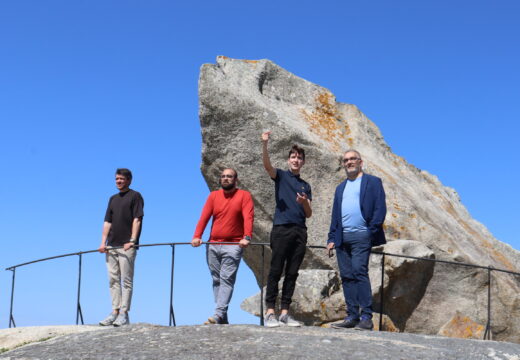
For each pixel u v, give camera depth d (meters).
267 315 6.37
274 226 6.56
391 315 9.28
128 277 7.39
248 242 6.55
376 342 5.75
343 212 6.84
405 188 10.75
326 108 11.50
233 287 6.64
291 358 5.11
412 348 5.57
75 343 5.92
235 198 6.73
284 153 9.96
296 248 6.53
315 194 9.85
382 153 11.52
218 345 5.51
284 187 6.61
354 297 6.75
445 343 5.98
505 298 9.31
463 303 9.30
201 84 10.17
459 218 11.34
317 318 8.98
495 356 5.54
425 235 9.73
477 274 9.41
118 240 7.51
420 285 9.33
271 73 11.27
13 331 7.61
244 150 10.01
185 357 5.20
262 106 10.16
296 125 10.32
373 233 6.69
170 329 6.18
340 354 5.23
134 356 5.29
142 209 7.59
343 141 10.97
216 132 10.10
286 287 6.52
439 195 11.77
